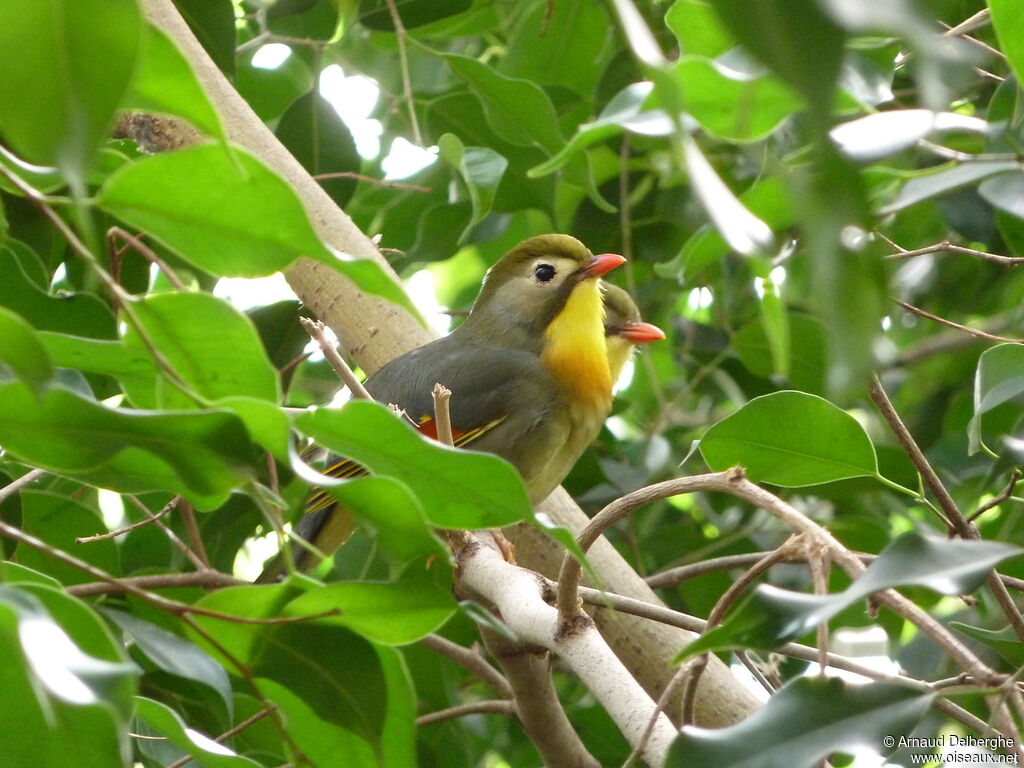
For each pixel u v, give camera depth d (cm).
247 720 633
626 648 744
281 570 855
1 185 402
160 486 438
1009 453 629
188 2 875
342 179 951
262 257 361
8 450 399
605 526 522
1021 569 850
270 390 430
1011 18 393
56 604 375
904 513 971
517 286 1028
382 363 843
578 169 871
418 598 414
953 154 577
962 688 406
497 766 1181
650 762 480
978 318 1223
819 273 198
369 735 432
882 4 180
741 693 689
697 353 1087
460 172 853
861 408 1166
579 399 997
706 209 236
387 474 406
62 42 254
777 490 1026
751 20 185
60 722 371
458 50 1235
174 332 412
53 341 428
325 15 1034
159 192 346
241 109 830
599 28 1074
